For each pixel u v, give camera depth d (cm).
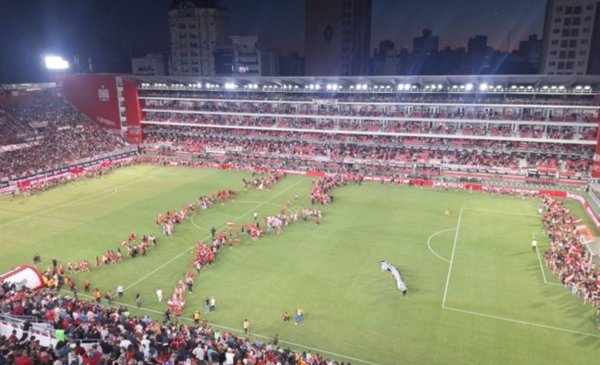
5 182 7481
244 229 5616
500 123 8181
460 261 4675
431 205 6625
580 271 4091
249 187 7638
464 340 3316
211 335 3125
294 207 6538
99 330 2775
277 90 9931
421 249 4994
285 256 4828
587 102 7719
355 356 3145
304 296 3978
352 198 6994
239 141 10181
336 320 3603
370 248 5028
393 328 3481
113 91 10669
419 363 3064
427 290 4069
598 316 3509
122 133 10912
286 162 9188
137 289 4138
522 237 5316
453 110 8856
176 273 4456
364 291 4066
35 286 4012
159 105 11025
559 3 11738
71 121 10644
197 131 10700
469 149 8625
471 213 6241
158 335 2861
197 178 8362
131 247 4938
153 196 7162
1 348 2106
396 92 8925
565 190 7100
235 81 9906
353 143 9419
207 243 5197
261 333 3425
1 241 5278
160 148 10462
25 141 9150
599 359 3073
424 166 8456
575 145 8006
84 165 9006
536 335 3362
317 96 9725
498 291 4034
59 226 5775
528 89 8062
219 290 4097
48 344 2581
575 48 11912
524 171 7850
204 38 18238
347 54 18500
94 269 4544
